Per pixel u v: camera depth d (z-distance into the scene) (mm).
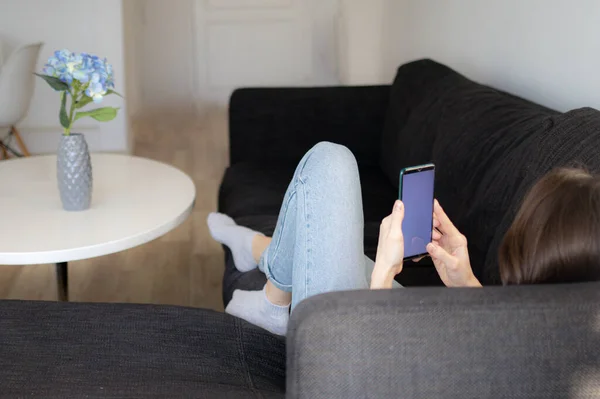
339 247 1385
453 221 2055
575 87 2369
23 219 2066
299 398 998
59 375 1384
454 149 2193
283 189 2771
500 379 1003
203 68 6504
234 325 1636
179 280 3031
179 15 6383
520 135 1946
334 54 6488
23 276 3004
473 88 2438
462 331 985
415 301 987
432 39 4074
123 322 1588
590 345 1004
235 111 3189
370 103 3221
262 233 2238
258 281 2016
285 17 6434
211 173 4691
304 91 3221
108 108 2133
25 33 4676
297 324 985
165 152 5215
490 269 1691
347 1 5988
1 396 1305
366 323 976
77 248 1867
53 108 4824
